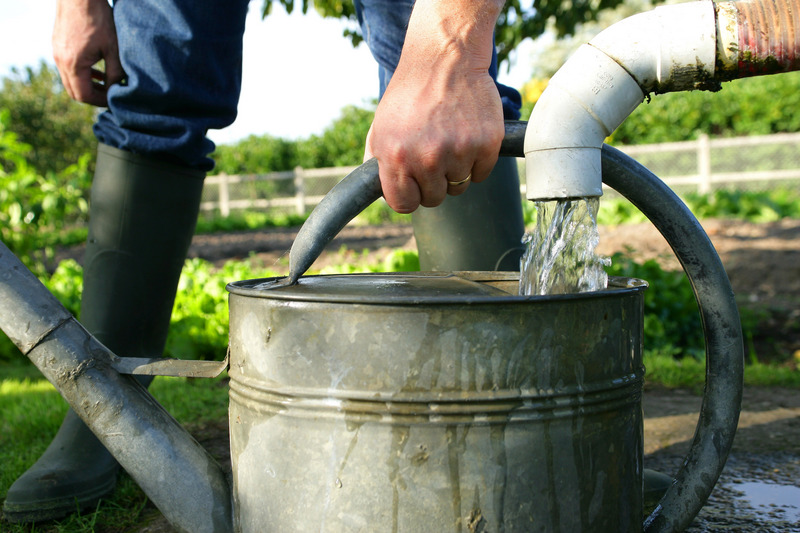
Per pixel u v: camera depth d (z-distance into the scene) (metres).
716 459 1.09
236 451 1.03
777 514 1.41
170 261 1.64
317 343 0.91
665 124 15.05
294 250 1.02
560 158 0.96
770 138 12.07
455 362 0.88
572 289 1.03
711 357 1.09
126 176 1.57
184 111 1.58
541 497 0.92
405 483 0.89
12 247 4.41
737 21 0.95
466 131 0.93
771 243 6.01
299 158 17.72
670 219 1.05
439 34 0.94
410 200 0.98
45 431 2.02
